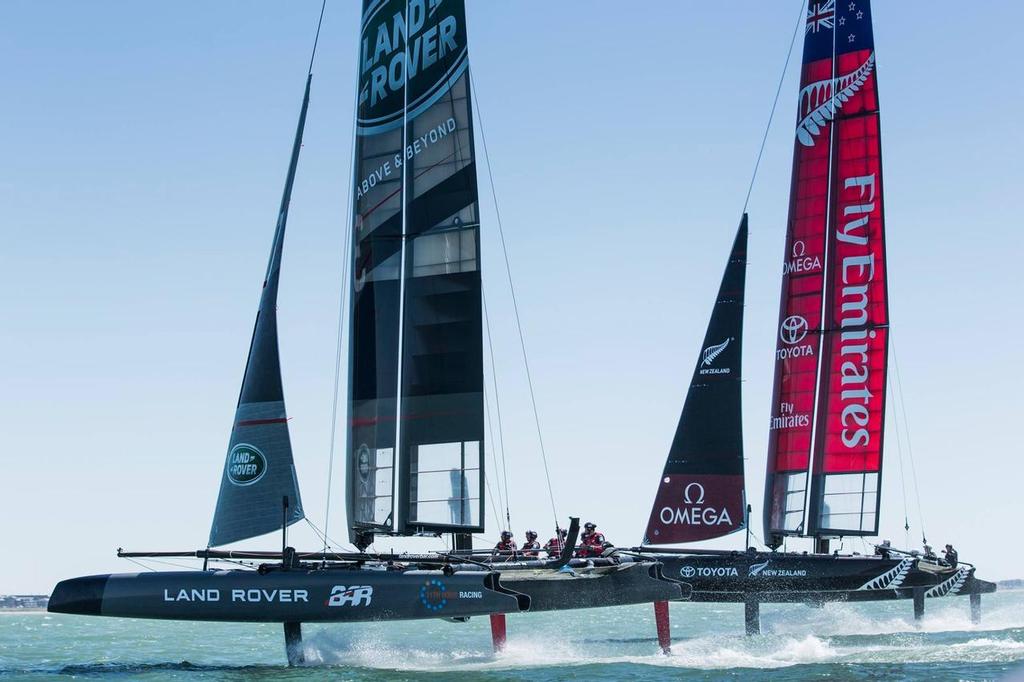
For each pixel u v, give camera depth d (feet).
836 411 257.34
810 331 258.98
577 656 204.64
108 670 192.75
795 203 262.67
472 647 234.38
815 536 255.91
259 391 183.93
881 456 253.65
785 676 174.50
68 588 176.24
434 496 202.08
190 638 331.16
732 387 253.44
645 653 208.85
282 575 175.94
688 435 254.06
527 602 173.78
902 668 182.50
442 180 207.92
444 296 205.77
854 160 259.39
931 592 250.16
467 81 208.23
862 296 257.34
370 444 203.31
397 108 211.00
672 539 252.83
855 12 261.44
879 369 255.29
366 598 174.60
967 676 172.45
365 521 201.46
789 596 235.40
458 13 210.18
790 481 257.75
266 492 181.27
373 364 205.05
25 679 181.27
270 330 185.37
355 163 212.23
